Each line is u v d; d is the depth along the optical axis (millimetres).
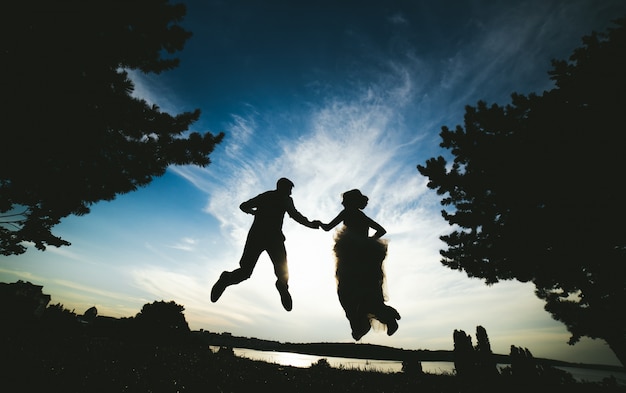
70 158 5996
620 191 6555
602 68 6973
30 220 7941
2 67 4625
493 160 8086
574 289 8539
